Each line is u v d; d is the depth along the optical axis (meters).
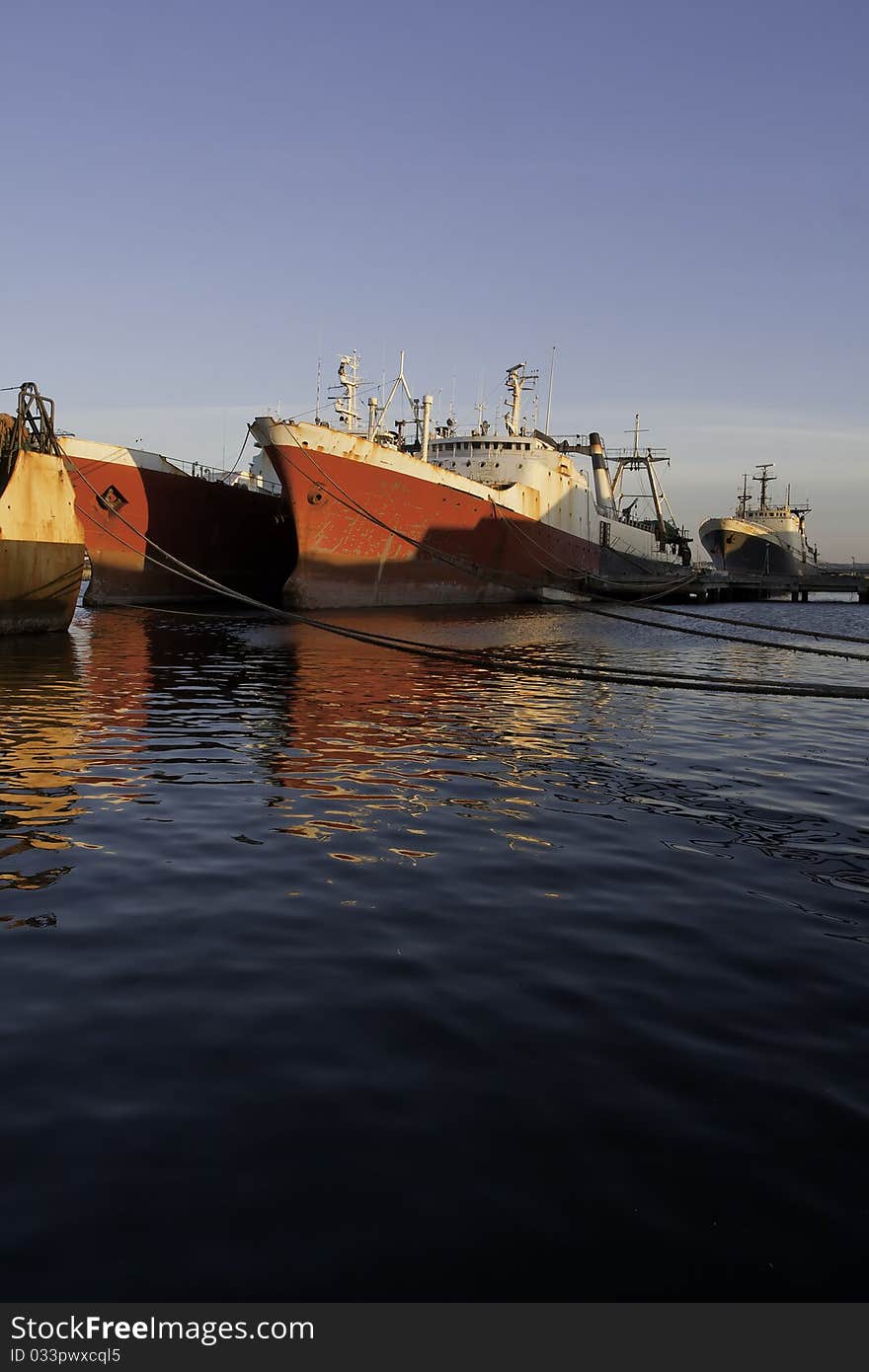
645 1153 3.35
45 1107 3.56
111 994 4.57
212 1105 3.60
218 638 27.25
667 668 23.02
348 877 6.46
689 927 5.62
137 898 5.95
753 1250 2.90
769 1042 4.18
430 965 4.97
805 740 12.55
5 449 24.47
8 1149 3.30
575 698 16.41
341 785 9.31
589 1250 2.89
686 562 80.50
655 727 13.42
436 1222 2.98
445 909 5.85
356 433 49.56
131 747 11.05
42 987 4.63
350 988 4.68
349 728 12.66
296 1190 3.11
